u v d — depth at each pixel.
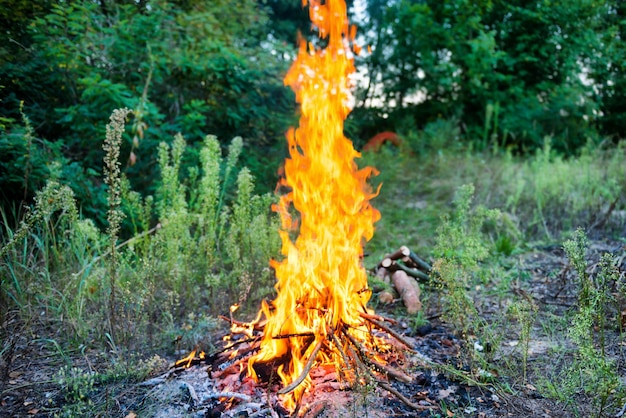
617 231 5.29
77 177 4.66
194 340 3.13
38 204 3.10
